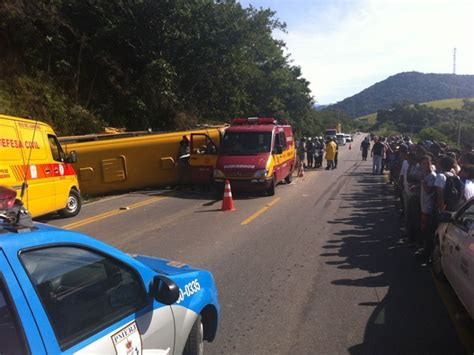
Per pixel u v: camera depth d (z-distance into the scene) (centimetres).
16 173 918
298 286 602
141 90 2520
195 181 1557
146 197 1471
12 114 1748
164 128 2600
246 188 1417
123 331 266
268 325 482
